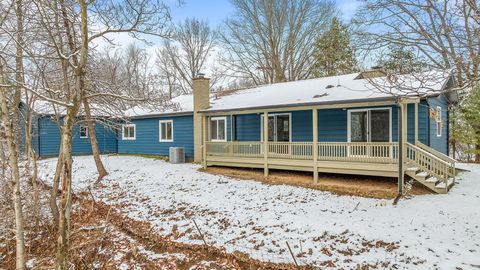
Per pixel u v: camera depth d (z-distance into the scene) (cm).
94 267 610
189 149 1775
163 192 1113
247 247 632
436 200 857
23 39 661
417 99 949
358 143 1038
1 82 518
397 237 627
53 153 1978
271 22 3038
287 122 1427
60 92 532
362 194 958
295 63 3083
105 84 855
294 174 1260
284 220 770
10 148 527
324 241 639
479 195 892
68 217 471
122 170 1513
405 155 946
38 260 645
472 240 604
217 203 947
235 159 1362
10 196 738
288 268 543
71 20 646
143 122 2056
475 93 1673
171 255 639
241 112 1316
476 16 486
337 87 1327
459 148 2088
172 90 3747
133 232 764
